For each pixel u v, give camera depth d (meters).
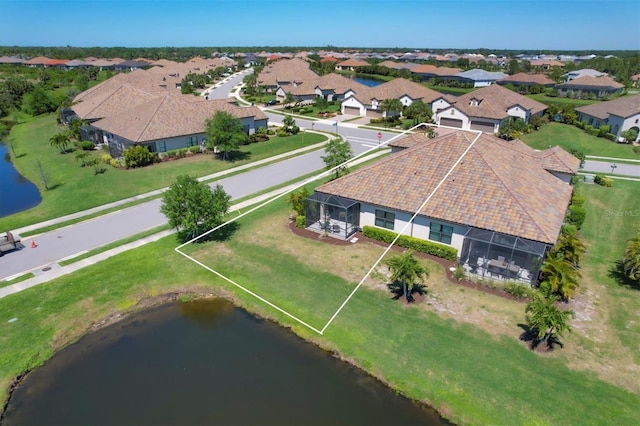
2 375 18.44
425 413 16.42
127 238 30.55
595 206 36.59
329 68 155.00
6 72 143.50
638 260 23.17
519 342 19.50
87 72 139.62
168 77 122.25
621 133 61.16
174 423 16.12
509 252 24.19
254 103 99.81
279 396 17.28
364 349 19.52
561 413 15.89
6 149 61.72
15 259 27.62
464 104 74.19
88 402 17.20
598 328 20.45
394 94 83.19
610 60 155.88
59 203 37.31
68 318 21.91
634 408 15.97
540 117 75.19
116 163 47.47
